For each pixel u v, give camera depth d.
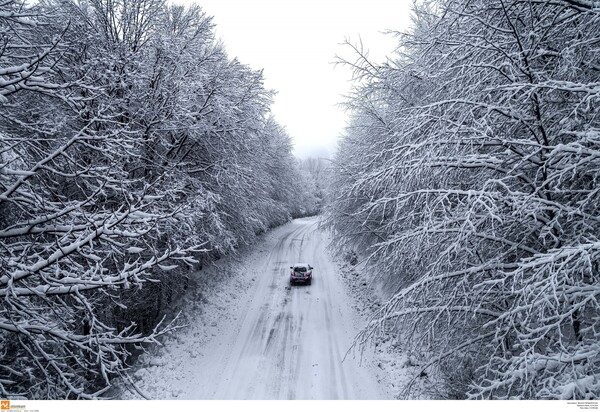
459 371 6.33
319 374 9.75
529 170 5.51
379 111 12.21
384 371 9.84
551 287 3.43
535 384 4.13
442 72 5.60
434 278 5.48
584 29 4.84
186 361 10.77
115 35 11.54
